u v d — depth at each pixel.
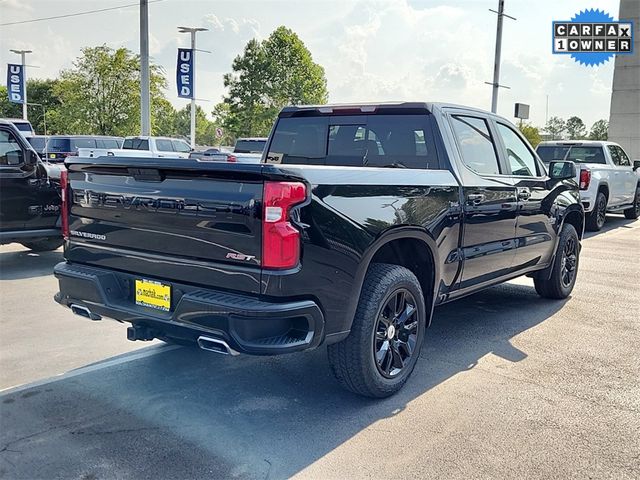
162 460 3.08
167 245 3.38
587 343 5.05
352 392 3.86
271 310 3.02
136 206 3.49
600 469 3.05
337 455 3.15
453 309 6.13
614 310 6.13
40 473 2.94
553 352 4.81
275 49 45.88
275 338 3.12
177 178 3.30
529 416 3.64
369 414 3.64
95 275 3.69
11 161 7.61
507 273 5.35
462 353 4.77
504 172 5.18
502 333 5.31
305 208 3.12
